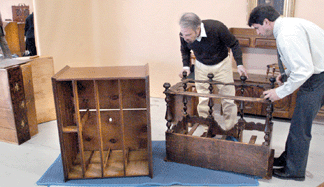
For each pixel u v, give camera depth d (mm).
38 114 4152
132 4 5016
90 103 2986
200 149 2898
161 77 5191
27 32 4520
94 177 2812
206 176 2832
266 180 2773
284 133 3740
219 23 3102
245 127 3262
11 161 3207
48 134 3855
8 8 4707
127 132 3172
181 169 2961
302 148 2621
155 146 3463
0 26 3893
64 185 2754
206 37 3076
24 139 3639
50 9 4488
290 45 2285
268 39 4059
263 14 2430
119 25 5191
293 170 2719
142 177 2836
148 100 2588
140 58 5234
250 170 2766
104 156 3154
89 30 5289
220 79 3430
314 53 2377
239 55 3256
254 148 2680
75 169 2941
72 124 2912
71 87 2865
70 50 4957
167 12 4832
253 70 4531
